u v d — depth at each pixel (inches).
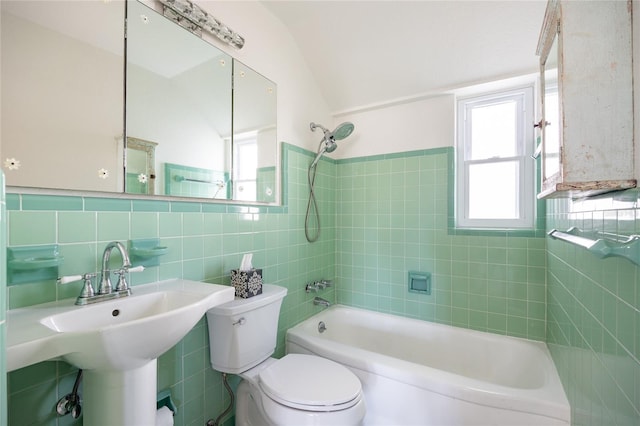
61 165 36.2
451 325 80.7
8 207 32.5
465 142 81.9
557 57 29.3
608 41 26.1
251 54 65.1
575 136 26.7
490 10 61.2
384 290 90.5
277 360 56.9
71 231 37.3
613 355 28.2
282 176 74.5
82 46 38.4
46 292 35.4
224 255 58.6
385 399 56.0
